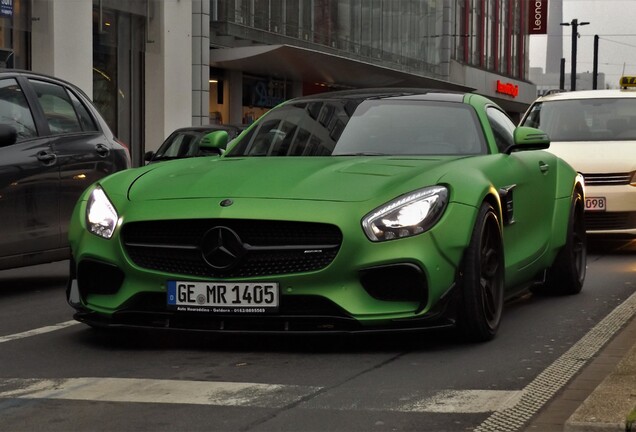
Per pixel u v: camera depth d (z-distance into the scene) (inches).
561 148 471.5
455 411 170.7
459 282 221.0
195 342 233.6
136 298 220.2
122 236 221.9
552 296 317.1
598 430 154.9
